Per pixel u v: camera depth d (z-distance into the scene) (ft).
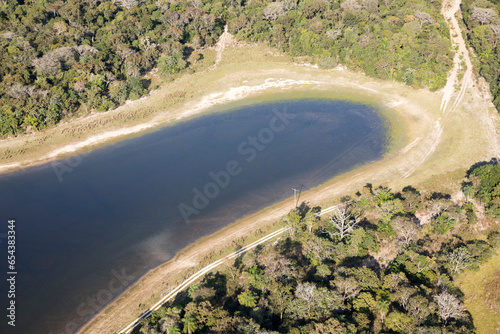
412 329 183.42
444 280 221.25
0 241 282.15
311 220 265.95
